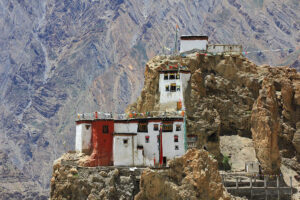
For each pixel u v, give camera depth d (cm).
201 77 17850
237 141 17875
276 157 16600
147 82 18138
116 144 15300
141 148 15250
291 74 18900
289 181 16838
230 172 16700
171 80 17075
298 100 18288
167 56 18662
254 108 17112
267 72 18688
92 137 15688
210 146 17138
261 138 16700
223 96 18225
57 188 15200
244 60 18750
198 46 18712
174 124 15400
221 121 18075
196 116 17238
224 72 18488
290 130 18050
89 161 15238
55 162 15800
